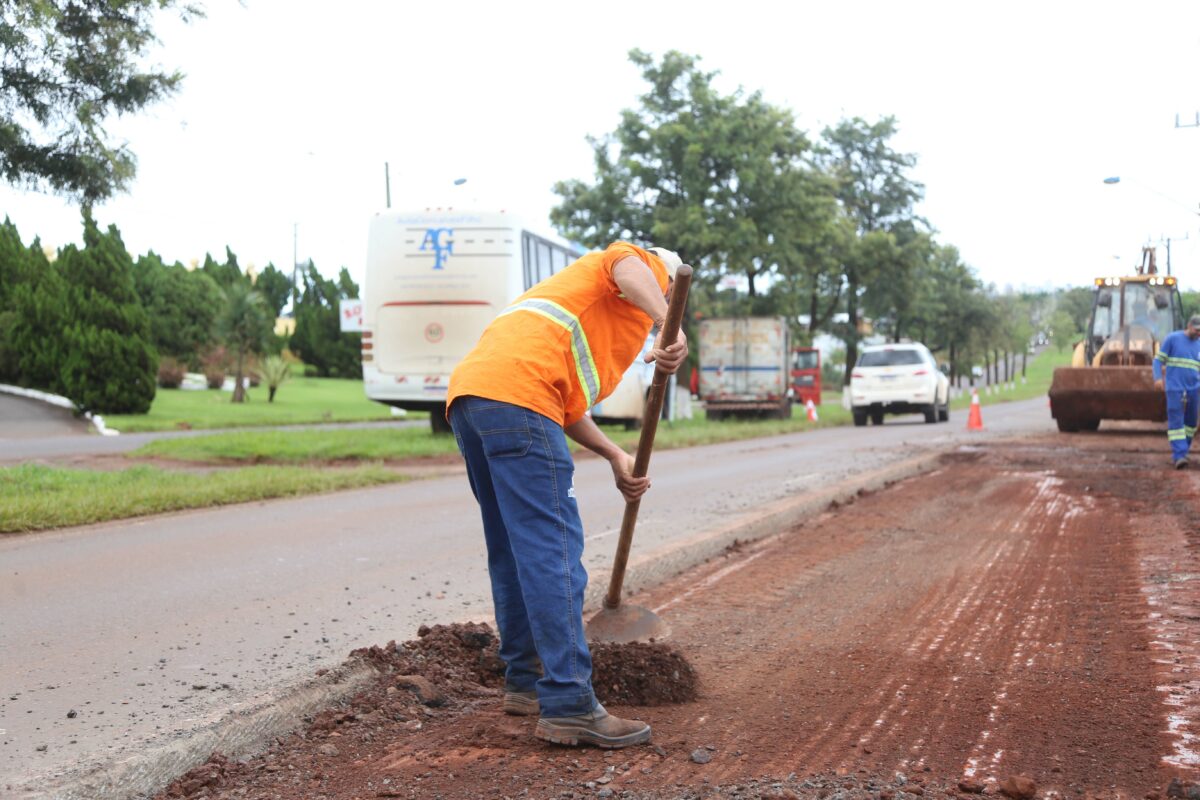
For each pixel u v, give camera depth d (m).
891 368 28.12
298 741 3.83
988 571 6.85
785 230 31.00
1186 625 5.24
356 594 6.25
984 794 3.15
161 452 16.03
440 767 3.48
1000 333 65.62
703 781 3.30
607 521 9.09
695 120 30.58
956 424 28.08
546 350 3.67
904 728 3.80
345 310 41.62
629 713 4.06
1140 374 19.50
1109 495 10.54
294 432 19.28
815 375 50.41
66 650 4.96
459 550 7.88
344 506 10.62
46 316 31.00
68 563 7.36
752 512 9.26
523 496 3.64
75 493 10.65
